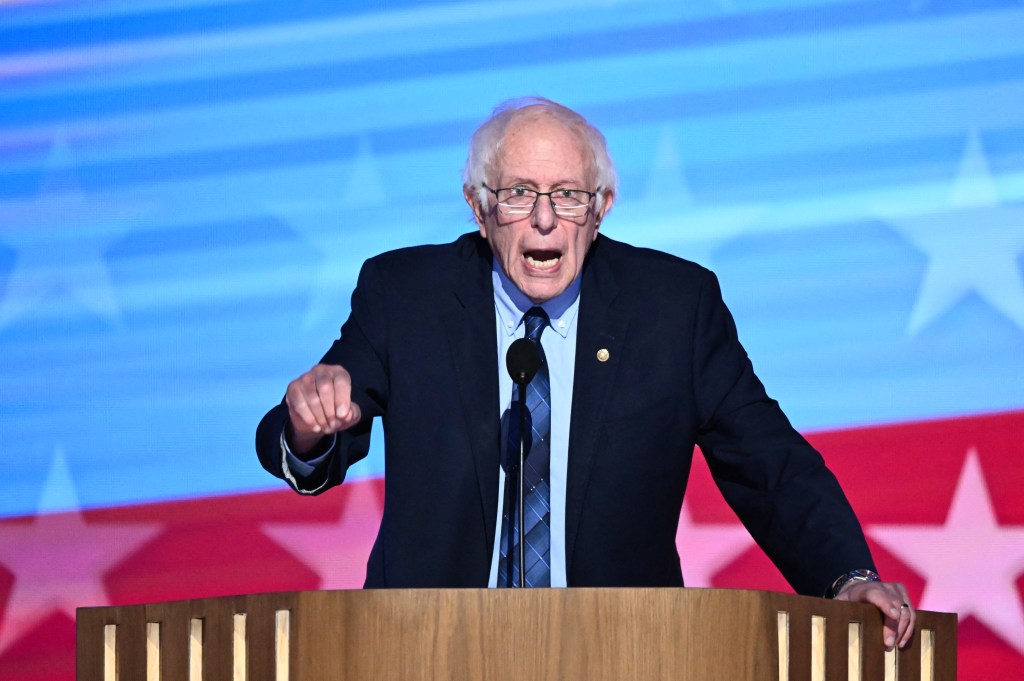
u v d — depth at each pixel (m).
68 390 15.12
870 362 14.36
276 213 15.09
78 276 15.22
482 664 6.68
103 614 7.68
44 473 15.08
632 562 8.91
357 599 6.79
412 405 9.09
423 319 9.24
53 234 15.28
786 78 14.65
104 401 15.09
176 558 14.91
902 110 14.52
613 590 6.70
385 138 15.05
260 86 15.20
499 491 8.91
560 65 14.89
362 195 15.03
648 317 9.27
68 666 14.94
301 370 14.95
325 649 6.79
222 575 14.86
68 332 15.17
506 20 14.98
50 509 15.05
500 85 14.97
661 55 14.79
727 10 14.76
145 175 15.26
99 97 15.38
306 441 8.21
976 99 14.46
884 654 7.75
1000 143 14.41
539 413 9.01
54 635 14.97
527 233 8.85
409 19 15.09
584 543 8.78
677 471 9.17
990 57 14.48
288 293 15.05
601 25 14.87
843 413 14.35
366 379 9.08
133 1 15.43
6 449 15.11
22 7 15.80
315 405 7.55
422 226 14.98
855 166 14.53
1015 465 14.16
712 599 6.71
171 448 15.00
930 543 14.20
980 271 14.32
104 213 15.27
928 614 8.10
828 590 8.32
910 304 14.36
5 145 15.42
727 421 9.32
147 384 15.07
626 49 14.83
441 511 8.88
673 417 9.13
